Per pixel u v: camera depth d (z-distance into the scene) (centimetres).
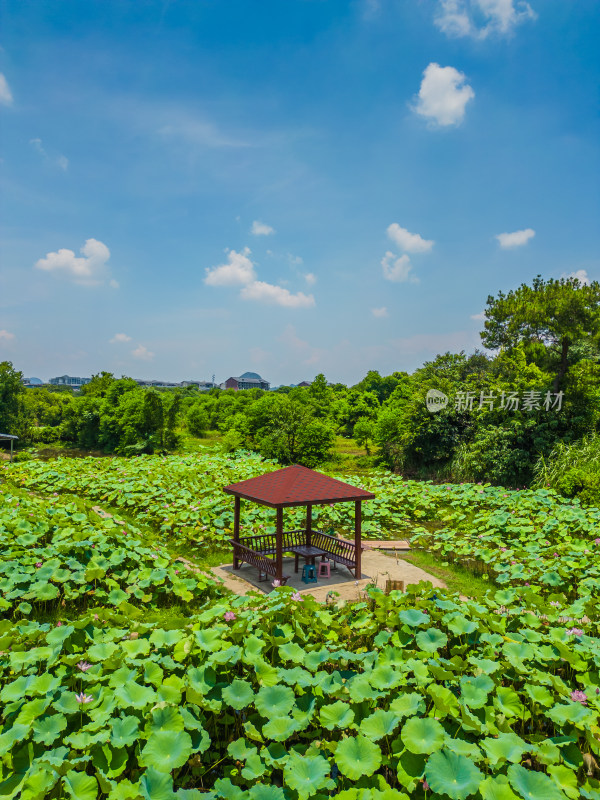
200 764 454
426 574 1128
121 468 2203
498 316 2688
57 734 432
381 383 7588
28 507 1335
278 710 464
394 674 507
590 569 1005
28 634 592
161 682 501
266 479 1106
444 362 3053
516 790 382
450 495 1911
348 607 700
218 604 742
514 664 537
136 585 888
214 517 1468
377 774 437
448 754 394
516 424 2247
